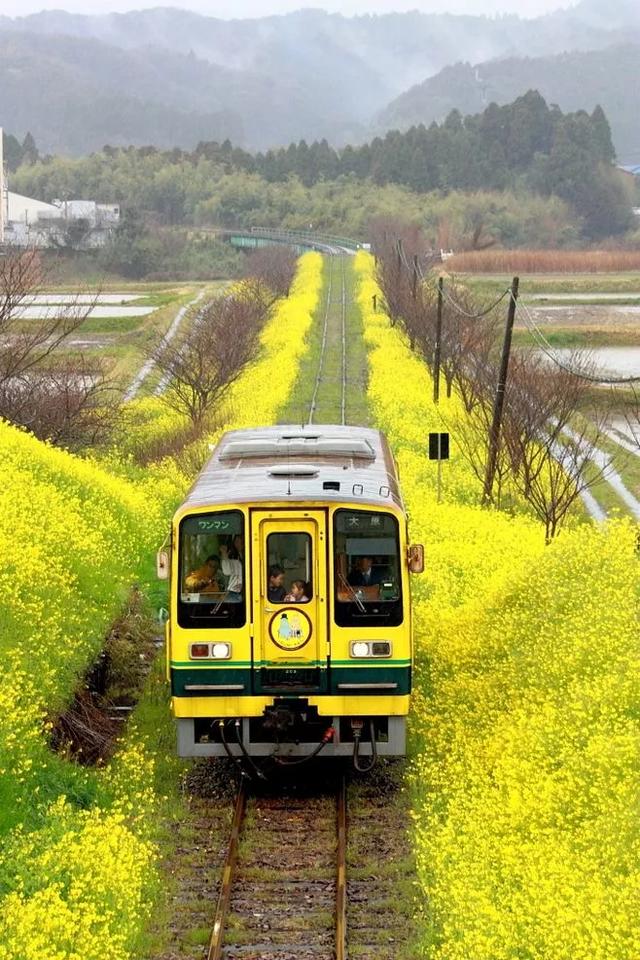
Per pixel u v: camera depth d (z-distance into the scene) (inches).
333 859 1231.5
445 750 1464.1
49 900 1047.0
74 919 1005.2
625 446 4158.5
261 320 6840.6
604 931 973.8
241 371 5014.8
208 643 1390.3
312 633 1389.0
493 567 2342.5
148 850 1177.4
